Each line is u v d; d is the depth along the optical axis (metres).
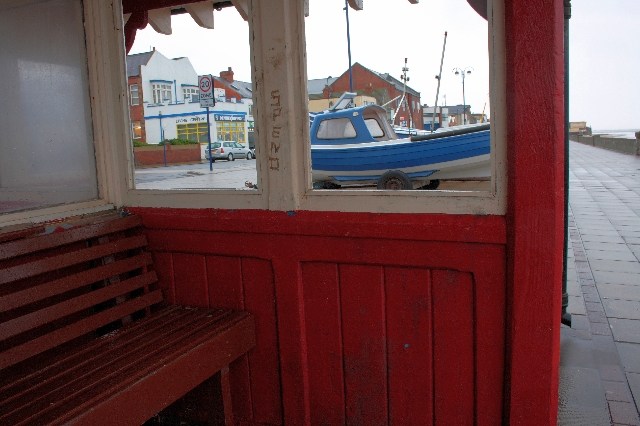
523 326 1.80
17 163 2.58
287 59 2.09
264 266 2.27
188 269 2.45
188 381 1.94
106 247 2.27
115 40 2.47
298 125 2.13
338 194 2.08
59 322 2.24
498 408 1.92
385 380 2.11
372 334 2.10
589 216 8.84
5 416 1.56
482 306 1.89
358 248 2.05
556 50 1.66
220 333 2.10
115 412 1.65
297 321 2.21
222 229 2.30
